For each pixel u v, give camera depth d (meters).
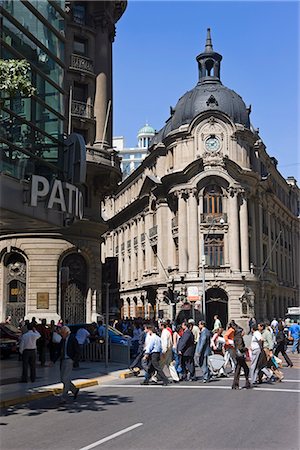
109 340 25.47
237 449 9.08
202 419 11.74
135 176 72.88
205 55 60.97
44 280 33.47
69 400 14.95
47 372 20.81
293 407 13.28
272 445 9.35
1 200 18.00
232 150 55.72
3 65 13.48
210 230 54.44
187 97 59.31
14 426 11.45
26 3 20.91
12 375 19.81
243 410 12.86
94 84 36.75
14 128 19.56
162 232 59.47
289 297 76.94
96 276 35.72
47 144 21.95
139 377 20.52
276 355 23.47
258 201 60.34
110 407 13.64
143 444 9.48
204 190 55.28
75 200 22.08
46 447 9.46
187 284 53.66
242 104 59.03
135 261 71.25
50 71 22.64
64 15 24.38
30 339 17.95
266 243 64.62
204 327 19.59
